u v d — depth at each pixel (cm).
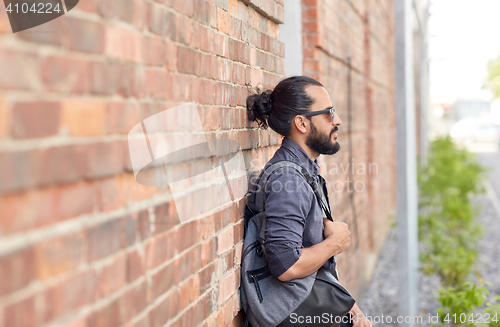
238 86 179
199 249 142
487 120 3519
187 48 134
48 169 80
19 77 74
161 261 119
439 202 757
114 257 99
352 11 455
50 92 81
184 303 132
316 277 167
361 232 489
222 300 159
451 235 613
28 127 76
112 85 98
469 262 436
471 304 292
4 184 71
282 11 238
